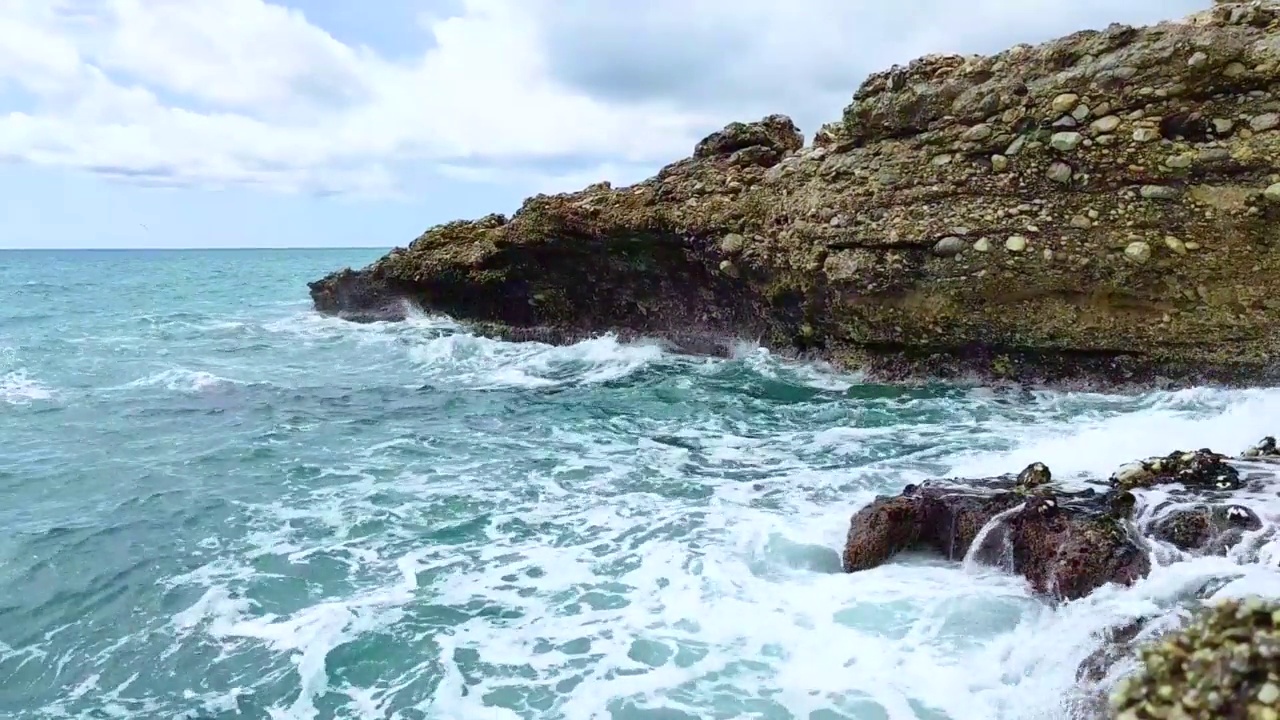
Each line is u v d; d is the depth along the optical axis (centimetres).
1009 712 485
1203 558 570
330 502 930
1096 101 1217
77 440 1216
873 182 1405
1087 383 1261
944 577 657
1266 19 1158
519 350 1966
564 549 774
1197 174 1151
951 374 1370
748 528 796
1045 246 1241
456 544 799
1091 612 545
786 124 1873
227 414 1373
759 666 557
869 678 532
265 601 698
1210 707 365
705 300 1784
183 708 557
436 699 550
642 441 1149
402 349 2034
